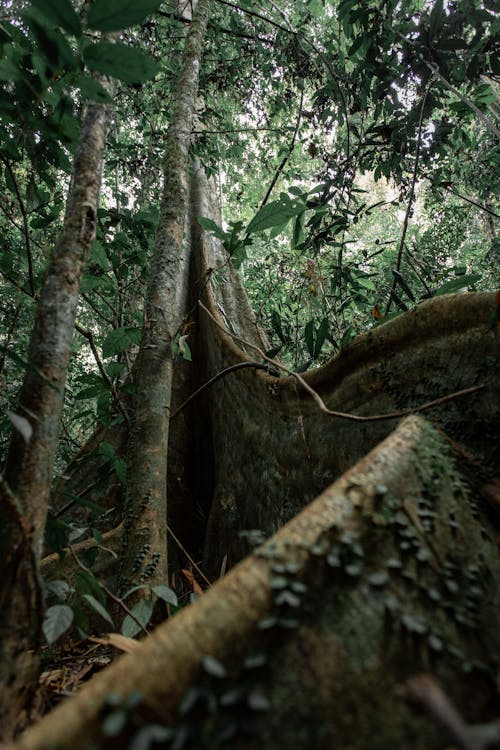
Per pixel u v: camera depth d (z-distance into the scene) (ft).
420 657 2.85
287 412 9.86
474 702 2.67
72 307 4.50
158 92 21.98
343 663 2.70
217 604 2.85
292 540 3.30
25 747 2.21
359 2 12.87
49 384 3.89
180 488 15.24
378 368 7.31
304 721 2.41
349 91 16.24
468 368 5.86
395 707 2.52
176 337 10.54
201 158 21.71
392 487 4.06
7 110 6.52
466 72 12.42
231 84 22.97
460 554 3.87
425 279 18.57
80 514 12.60
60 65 3.84
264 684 2.54
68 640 8.22
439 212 23.76
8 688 3.07
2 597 3.22
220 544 12.62
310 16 21.38
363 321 19.01
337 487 3.91
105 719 2.33
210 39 22.50
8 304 17.80
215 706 2.42
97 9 3.61
